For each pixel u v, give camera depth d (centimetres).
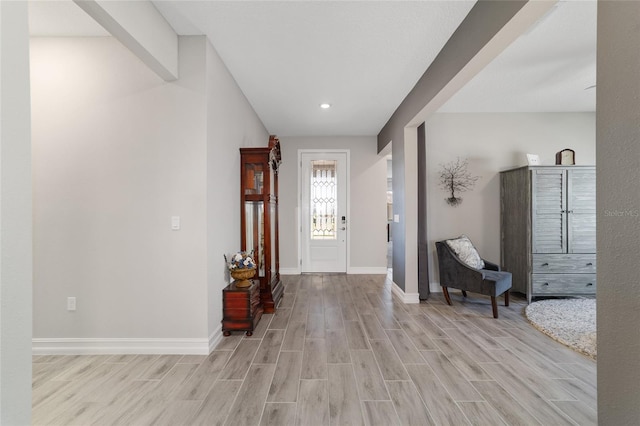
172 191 248
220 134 281
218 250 275
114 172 248
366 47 264
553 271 385
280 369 221
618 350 90
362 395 189
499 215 449
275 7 212
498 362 232
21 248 94
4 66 89
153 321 249
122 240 248
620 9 89
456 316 337
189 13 219
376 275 555
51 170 248
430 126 453
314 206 573
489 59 215
